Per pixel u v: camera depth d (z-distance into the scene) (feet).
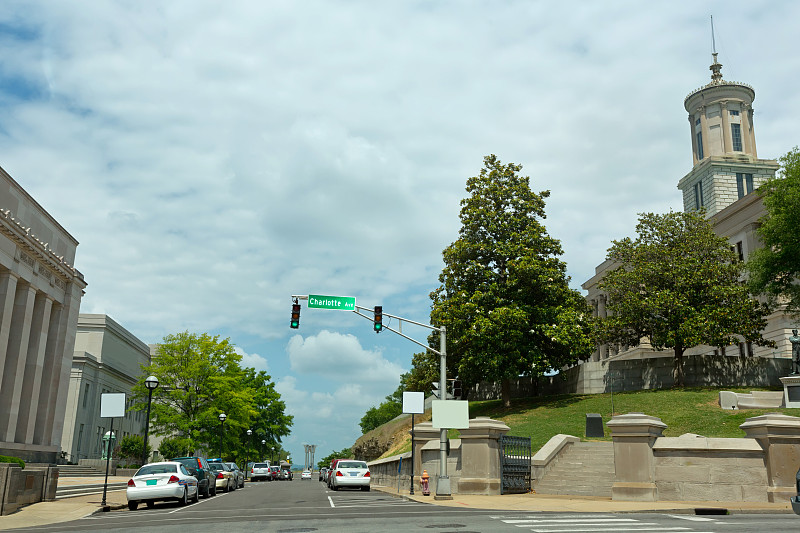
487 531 38.45
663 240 147.74
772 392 117.60
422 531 38.73
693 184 288.71
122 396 77.61
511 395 165.07
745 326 134.92
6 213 143.33
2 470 65.26
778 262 128.47
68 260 188.65
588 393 148.97
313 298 89.71
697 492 63.93
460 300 140.05
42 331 167.84
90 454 238.27
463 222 147.23
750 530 38.50
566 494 76.33
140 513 64.59
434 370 156.46
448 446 83.82
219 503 77.66
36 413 167.53
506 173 148.97
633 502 62.75
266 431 276.21
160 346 181.37
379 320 86.63
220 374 180.96
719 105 282.77
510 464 79.10
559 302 142.51
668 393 129.08
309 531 39.78
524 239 141.90
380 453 208.64
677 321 137.08
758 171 272.51
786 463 62.54
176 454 195.93
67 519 61.41
